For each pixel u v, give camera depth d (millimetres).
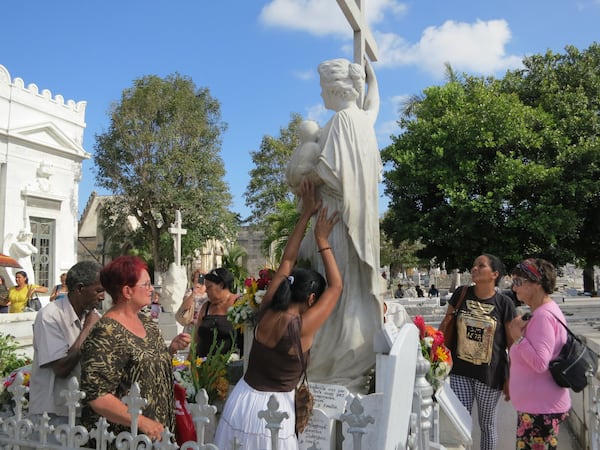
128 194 30219
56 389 3219
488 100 18938
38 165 21766
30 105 21500
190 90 31891
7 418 2803
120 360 2594
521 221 17844
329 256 3219
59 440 2586
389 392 2520
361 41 4500
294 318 2689
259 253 38031
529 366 3480
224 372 3840
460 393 4473
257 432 2588
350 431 2268
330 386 3201
